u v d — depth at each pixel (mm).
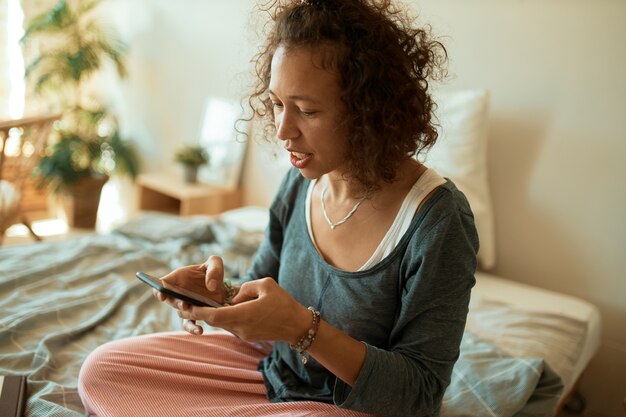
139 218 2180
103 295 1557
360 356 800
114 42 3617
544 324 1553
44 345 1236
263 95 1019
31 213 3852
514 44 1901
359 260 922
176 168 3441
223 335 1149
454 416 1110
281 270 1061
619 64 1700
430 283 839
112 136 3596
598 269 1834
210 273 910
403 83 808
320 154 833
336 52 772
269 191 2873
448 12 2041
